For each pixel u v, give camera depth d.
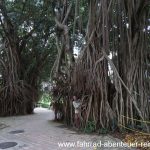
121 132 8.12
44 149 6.46
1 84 15.59
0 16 15.30
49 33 16.72
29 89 16.84
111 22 8.73
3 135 8.41
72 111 9.76
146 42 8.96
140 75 8.70
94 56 8.82
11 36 15.55
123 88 8.52
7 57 15.40
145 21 8.95
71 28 11.41
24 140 7.55
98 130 8.35
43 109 20.70
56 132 8.66
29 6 15.34
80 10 10.79
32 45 17.23
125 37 8.74
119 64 8.82
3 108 15.27
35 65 17.47
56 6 12.09
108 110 8.42
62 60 10.93
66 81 10.28
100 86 8.55
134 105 8.33
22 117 13.95
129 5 8.59
